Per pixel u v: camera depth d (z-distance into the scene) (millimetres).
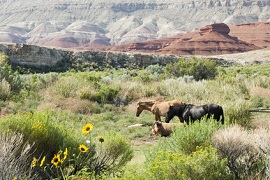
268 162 6832
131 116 21781
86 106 22719
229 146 7348
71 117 19453
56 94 25641
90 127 6559
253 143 7449
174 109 14672
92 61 80875
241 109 16484
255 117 18062
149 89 29312
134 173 6223
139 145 15125
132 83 31266
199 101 23266
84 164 7934
